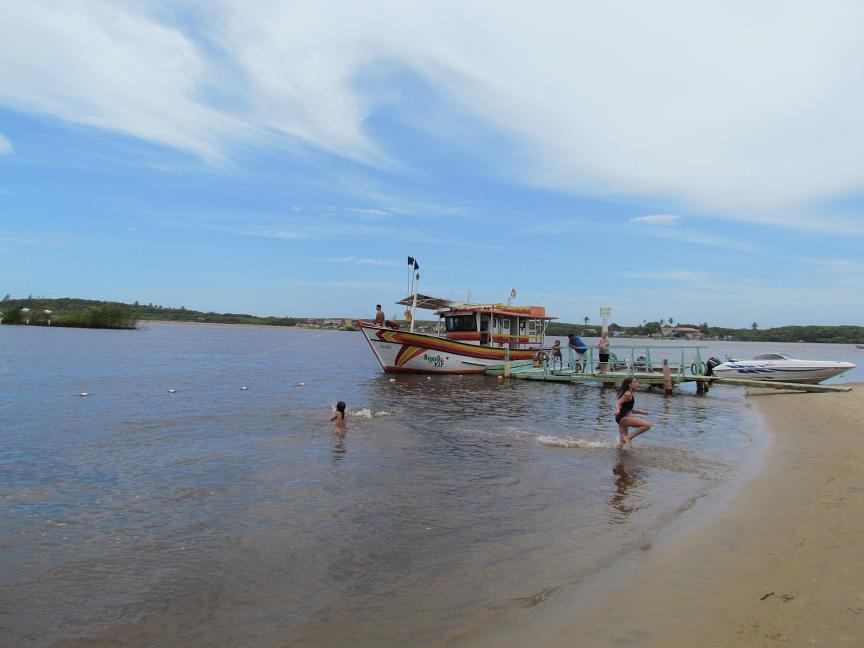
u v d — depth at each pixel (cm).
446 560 672
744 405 2262
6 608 556
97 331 10531
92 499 905
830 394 2503
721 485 1004
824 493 895
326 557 682
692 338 16950
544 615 531
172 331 13038
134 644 495
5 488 965
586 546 714
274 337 13400
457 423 1661
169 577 627
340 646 487
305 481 1013
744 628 483
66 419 1673
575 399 2338
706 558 654
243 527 783
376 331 3195
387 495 934
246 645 491
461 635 500
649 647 462
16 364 3606
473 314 3306
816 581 567
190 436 1419
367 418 1714
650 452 1290
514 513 850
